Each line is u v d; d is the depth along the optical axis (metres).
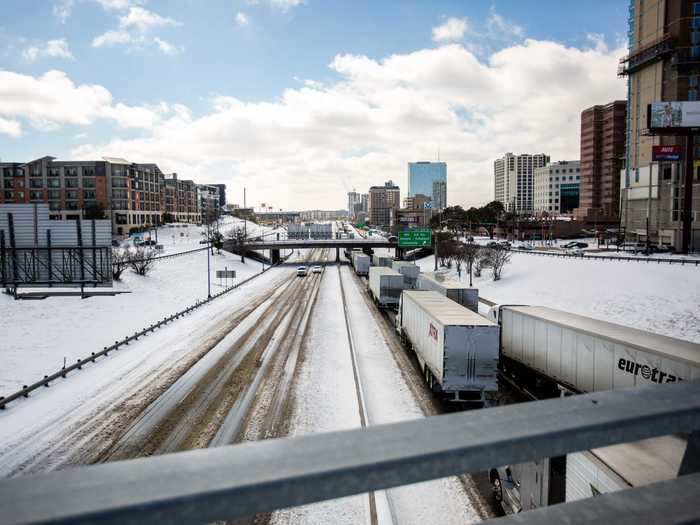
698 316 32.78
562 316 18.97
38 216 31.39
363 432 1.07
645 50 76.75
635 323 33.78
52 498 0.71
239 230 107.38
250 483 0.82
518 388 20.47
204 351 27.95
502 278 56.50
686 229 61.59
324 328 34.16
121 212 121.00
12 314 36.38
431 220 154.00
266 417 17.84
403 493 12.41
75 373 23.58
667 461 6.79
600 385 15.11
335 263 99.75
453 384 17.73
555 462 8.58
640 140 80.50
